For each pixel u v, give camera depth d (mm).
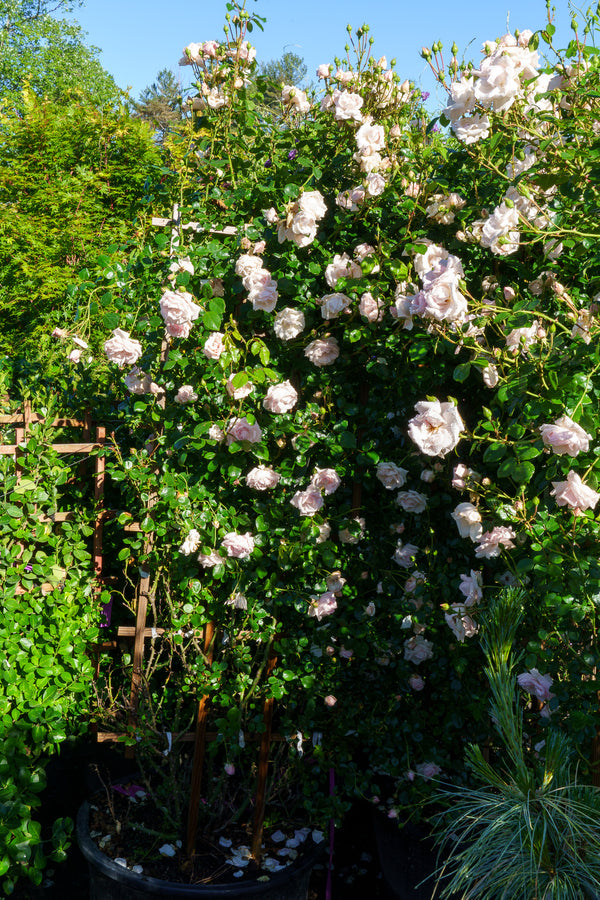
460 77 2418
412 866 2494
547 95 2188
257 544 2469
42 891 2703
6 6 20578
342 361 2529
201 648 2600
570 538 2004
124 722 2729
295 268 2523
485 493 2221
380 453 2514
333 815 2543
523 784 1856
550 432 1876
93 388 2936
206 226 2615
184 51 2752
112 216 7594
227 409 2465
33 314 6527
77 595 2742
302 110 2852
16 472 2785
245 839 2561
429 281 2078
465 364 2092
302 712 2643
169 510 2457
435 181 2354
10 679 2564
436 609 2527
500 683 1961
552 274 2273
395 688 2607
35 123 7508
